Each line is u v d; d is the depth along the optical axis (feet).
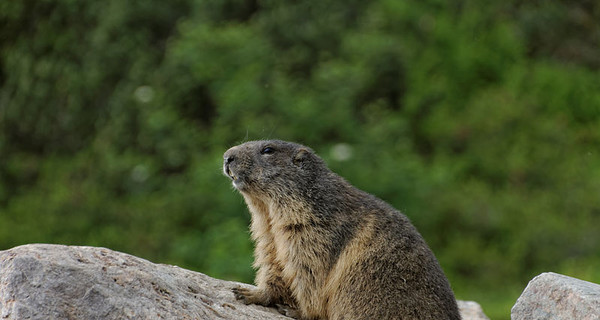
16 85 96.02
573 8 119.34
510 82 110.42
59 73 94.68
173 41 91.45
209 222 72.49
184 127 82.58
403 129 88.17
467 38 112.78
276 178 33.12
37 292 25.52
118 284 26.58
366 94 95.35
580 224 86.43
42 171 92.68
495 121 100.73
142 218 76.13
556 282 30.94
